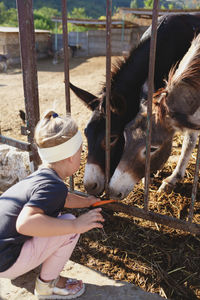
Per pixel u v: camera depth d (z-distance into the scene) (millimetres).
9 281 1967
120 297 1852
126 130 2469
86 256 2283
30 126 2570
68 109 2371
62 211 2811
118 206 2436
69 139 1574
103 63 17797
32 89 2418
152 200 2980
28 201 1519
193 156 3984
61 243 1697
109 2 1836
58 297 1816
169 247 2344
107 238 2459
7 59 17578
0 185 3342
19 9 2168
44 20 54219
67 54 2166
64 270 2086
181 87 2256
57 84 11344
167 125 2387
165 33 2986
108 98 2129
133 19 21500
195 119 2133
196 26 3098
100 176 2734
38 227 1447
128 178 2484
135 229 2551
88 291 1896
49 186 1531
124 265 2184
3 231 1570
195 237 2424
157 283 2029
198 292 1958
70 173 1723
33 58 2336
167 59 2924
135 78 2898
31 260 1641
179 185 3225
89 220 1625
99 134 2732
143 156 2451
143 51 2961
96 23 20500
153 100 2199
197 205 2867
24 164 3129
